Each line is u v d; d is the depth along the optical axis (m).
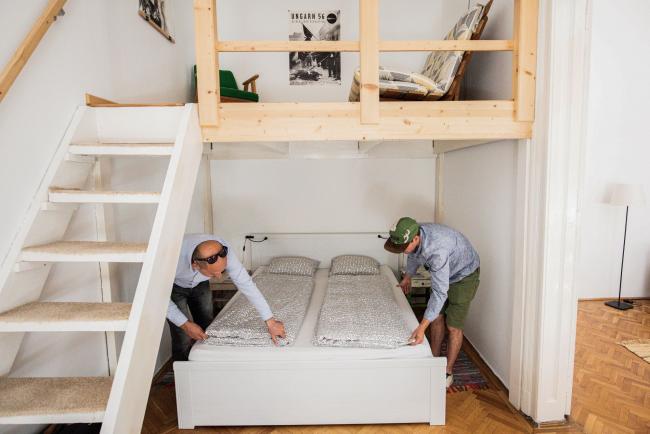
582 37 1.87
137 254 1.43
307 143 3.87
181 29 3.41
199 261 1.96
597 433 2.03
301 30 3.76
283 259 3.72
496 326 2.60
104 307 1.45
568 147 1.93
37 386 1.35
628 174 4.03
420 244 2.24
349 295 2.82
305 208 3.99
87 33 2.00
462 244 2.32
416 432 2.06
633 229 4.10
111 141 1.99
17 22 1.51
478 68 2.78
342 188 3.97
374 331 2.13
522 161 2.11
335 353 2.04
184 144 1.74
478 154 2.90
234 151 3.78
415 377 2.04
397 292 3.05
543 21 1.91
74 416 1.19
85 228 1.98
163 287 1.50
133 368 1.28
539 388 2.08
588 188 4.04
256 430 2.10
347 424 2.13
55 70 1.75
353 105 1.98
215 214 3.99
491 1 2.23
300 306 2.62
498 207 2.54
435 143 3.72
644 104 3.95
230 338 2.12
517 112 1.99
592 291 4.19
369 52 1.91
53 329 1.32
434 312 2.08
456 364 2.77
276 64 3.78
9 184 1.50
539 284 2.04
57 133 1.77
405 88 2.21
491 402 2.32
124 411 1.23
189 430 2.09
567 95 1.90
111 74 2.24
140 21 2.62
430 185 3.96
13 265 1.43
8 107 1.49
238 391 2.05
